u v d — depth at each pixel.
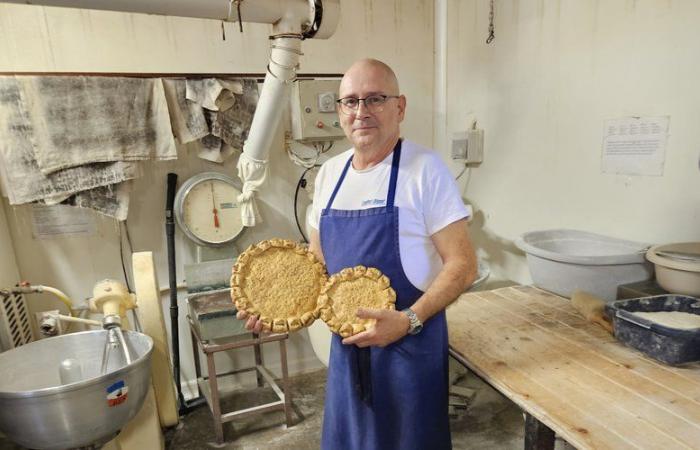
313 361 2.87
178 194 2.30
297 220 2.66
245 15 1.71
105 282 1.97
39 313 2.21
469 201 2.71
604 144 1.81
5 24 1.99
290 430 2.28
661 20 1.56
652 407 0.99
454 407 2.32
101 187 2.07
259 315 1.14
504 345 1.33
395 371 1.20
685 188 1.54
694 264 1.29
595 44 1.81
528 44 2.15
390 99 1.15
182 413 2.43
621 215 1.77
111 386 1.46
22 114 1.89
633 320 1.23
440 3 2.69
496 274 2.55
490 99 2.44
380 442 1.25
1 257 2.01
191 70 2.31
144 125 2.06
